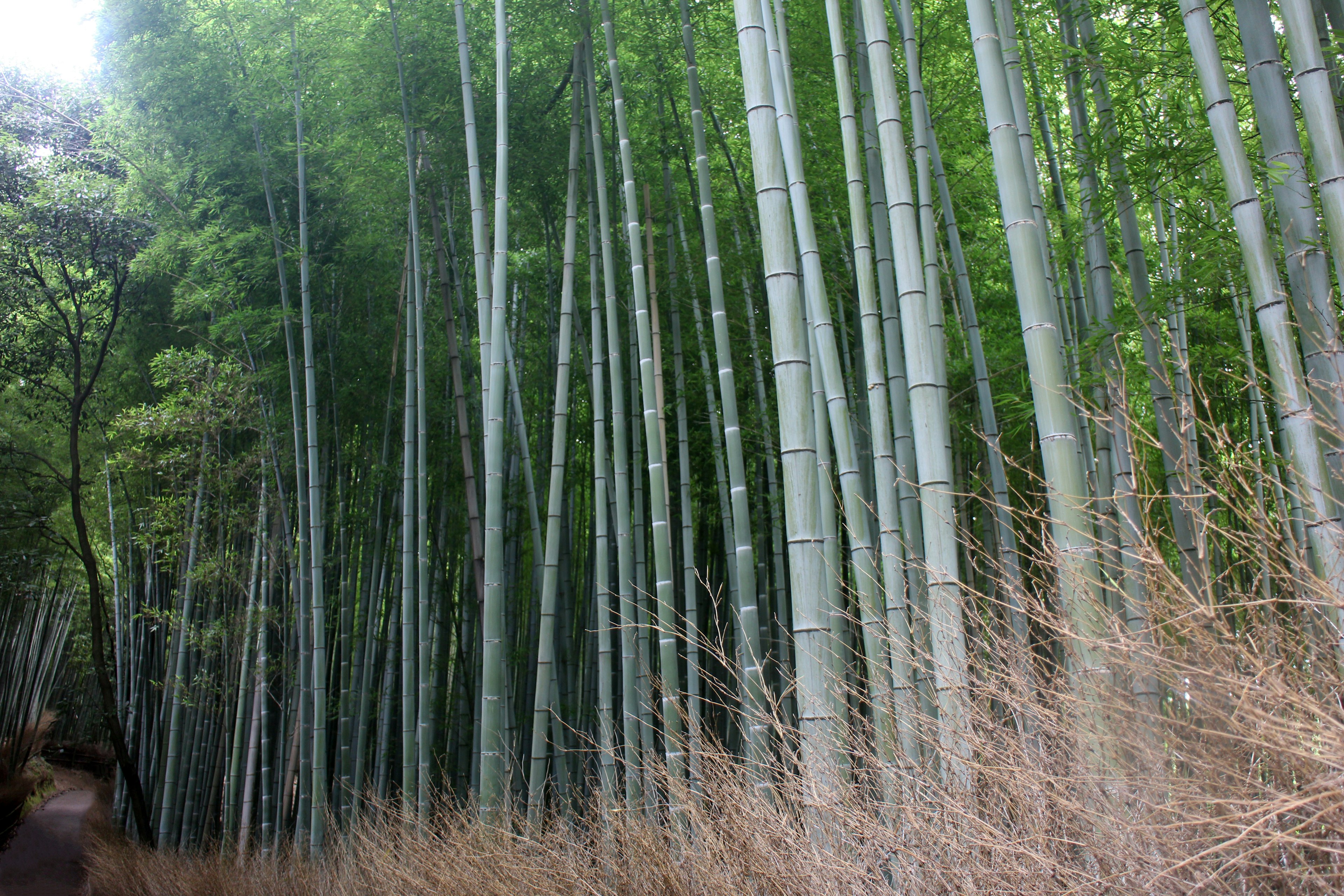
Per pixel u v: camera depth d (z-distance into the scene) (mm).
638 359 6094
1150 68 3816
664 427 5004
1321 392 2566
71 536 10734
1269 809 1438
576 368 7324
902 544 3008
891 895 2072
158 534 8656
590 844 3500
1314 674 1606
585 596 7062
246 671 7797
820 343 3184
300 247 6836
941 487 2525
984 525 4875
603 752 4750
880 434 3006
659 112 6145
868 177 4770
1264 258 2459
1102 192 3740
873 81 2793
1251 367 2498
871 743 2479
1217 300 4160
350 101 6668
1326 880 1442
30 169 8398
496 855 3672
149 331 9023
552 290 7004
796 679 2779
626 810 3365
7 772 11188
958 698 2160
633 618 5340
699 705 5371
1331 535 1970
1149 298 3494
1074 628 1974
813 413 2631
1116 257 5730
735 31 6277
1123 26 4008
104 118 7906
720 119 6676
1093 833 1747
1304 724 1406
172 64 7090
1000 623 2234
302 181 6895
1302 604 1664
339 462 7395
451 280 7309
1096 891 1691
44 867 9422
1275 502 2459
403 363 7805
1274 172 2705
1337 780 1315
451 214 6766
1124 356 4207
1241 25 2822
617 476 5199
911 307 2650
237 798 7922
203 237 7176
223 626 7887
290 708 7844
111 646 12078
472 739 6684
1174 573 1757
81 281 8594
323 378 7762
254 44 7293
